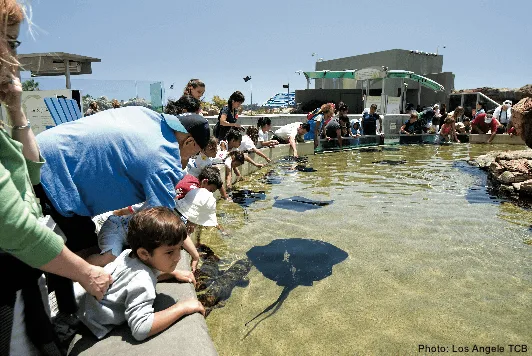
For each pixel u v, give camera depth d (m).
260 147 8.56
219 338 2.23
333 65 24.86
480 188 6.09
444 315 2.47
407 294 2.74
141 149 1.80
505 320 2.41
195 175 4.28
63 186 1.73
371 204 5.13
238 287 2.83
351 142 11.09
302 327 2.35
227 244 3.65
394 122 13.83
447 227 4.20
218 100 22.48
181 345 1.50
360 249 3.56
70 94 6.80
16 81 1.34
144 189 1.81
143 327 1.55
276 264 3.20
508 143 11.83
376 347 2.15
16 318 1.25
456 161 8.82
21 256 1.15
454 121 12.41
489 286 2.86
